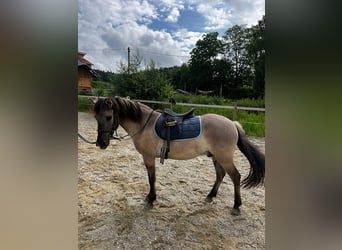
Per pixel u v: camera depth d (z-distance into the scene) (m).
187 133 2.19
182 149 2.22
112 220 2.18
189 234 2.00
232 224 2.14
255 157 2.21
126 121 2.33
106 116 2.20
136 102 2.37
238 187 2.27
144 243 1.88
